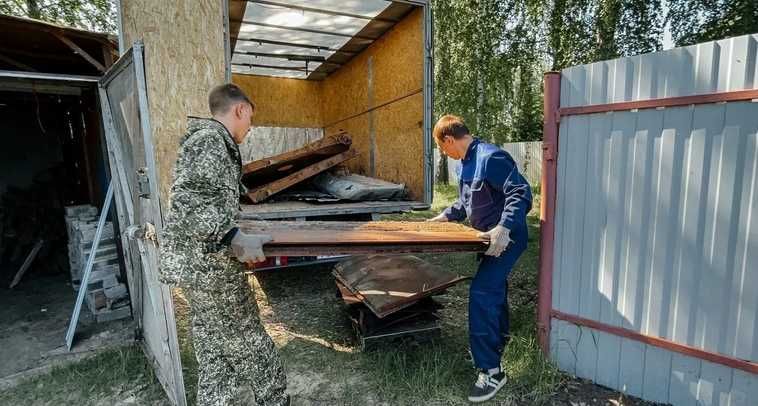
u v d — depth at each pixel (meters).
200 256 1.64
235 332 1.82
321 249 1.78
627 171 2.14
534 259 4.82
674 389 2.07
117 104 2.44
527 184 2.14
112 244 3.59
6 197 5.38
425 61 4.17
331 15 4.46
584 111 2.26
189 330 3.11
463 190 2.38
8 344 2.99
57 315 3.55
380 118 5.25
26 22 3.44
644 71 2.04
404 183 4.71
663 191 2.03
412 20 4.39
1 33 3.70
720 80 1.81
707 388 1.96
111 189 3.26
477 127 7.62
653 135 2.04
